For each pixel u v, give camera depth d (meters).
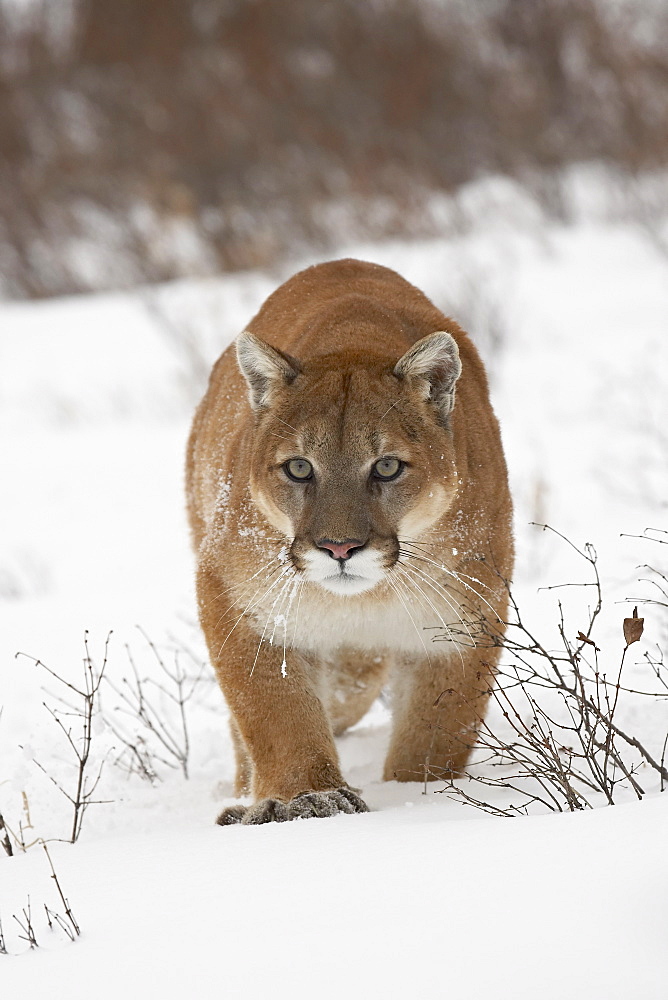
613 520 14.01
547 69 35.31
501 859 5.34
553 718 9.17
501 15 36.81
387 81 36.25
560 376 20.80
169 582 14.91
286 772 8.09
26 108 38.56
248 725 8.30
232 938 4.99
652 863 4.99
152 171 36.19
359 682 9.81
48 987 4.80
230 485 8.58
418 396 8.16
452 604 8.27
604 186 32.22
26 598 15.20
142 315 30.41
